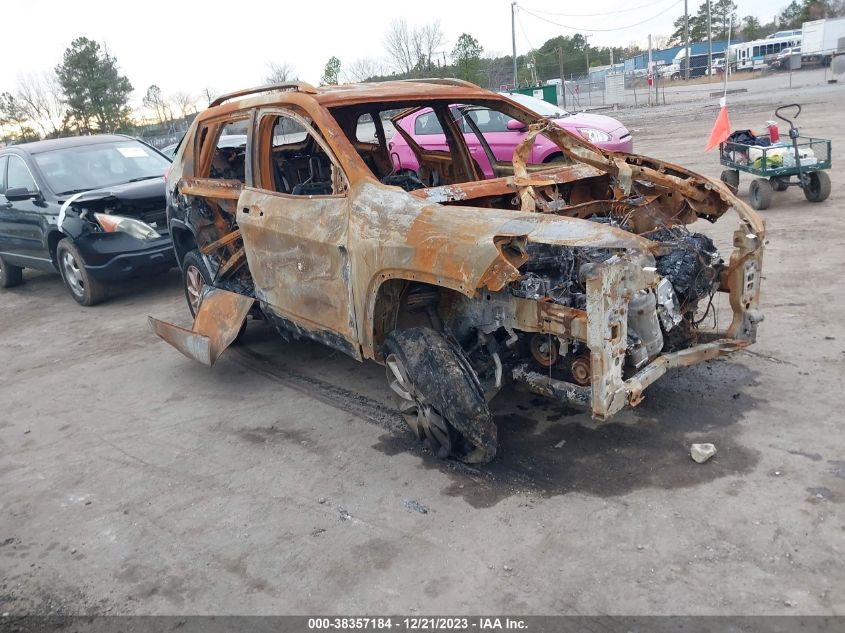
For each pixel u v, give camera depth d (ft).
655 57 215.72
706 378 14.75
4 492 13.65
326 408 15.83
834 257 21.39
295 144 18.62
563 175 14.85
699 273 13.04
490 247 10.52
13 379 20.26
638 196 15.44
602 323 10.37
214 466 13.73
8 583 10.81
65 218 26.16
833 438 12.02
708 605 8.73
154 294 28.37
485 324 12.42
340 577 10.05
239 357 19.74
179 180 19.80
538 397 14.96
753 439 12.31
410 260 11.61
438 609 9.20
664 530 10.20
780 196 31.60
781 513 10.27
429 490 12.00
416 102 17.81
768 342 16.05
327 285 14.02
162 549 11.20
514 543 10.32
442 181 20.08
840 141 41.52
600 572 9.51
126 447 14.99
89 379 19.51
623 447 12.59
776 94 86.22
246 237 16.33
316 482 12.70
